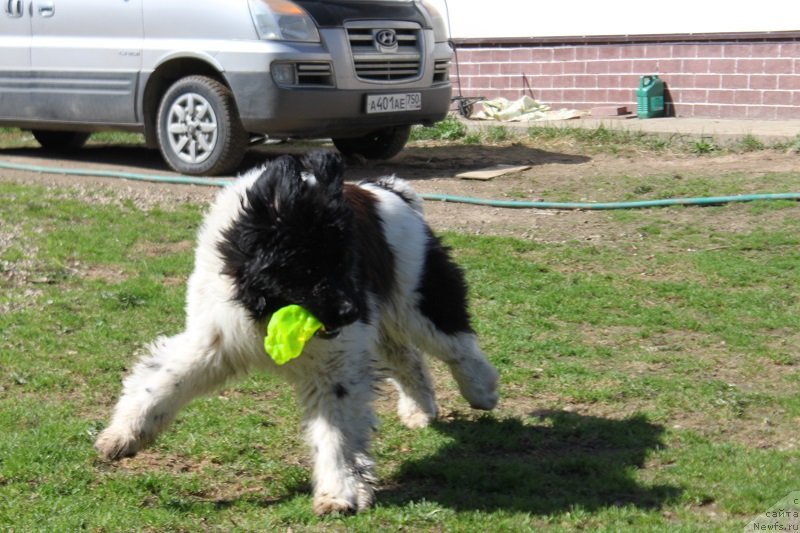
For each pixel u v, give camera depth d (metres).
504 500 5.54
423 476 5.91
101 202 12.27
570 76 19.80
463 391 6.59
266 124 13.28
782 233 10.65
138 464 5.97
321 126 13.48
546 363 7.69
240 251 5.05
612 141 16.52
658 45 18.80
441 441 6.43
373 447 6.15
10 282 9.32
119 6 14.14
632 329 8.41
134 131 14.52
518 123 18.16
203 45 13.50
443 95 14.83
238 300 5.12
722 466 5.95
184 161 14.00
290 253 4.90
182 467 5.98
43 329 8.16
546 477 5.86
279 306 5.08
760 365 7.59
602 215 11.78
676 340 8.14
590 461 6.02
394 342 6.53
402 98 14.12
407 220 6.32
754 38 17.81
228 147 13.62
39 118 15.05
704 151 15.58
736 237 10.66
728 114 18.30
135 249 10.51
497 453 6.30
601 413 6.88
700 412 6.80
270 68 13.06
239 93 13.28
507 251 10.41
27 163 15.45
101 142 17.98
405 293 6.23
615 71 19.30
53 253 10.15
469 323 6.60
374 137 15.31
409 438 6.49
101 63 14.35
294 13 13.18
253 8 13.16
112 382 7.18
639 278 9.63
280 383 7.20
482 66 20.75
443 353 6.45
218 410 6.72
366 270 5.70
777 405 6.88
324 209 4.94
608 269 9.91
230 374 5.56
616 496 5.65
